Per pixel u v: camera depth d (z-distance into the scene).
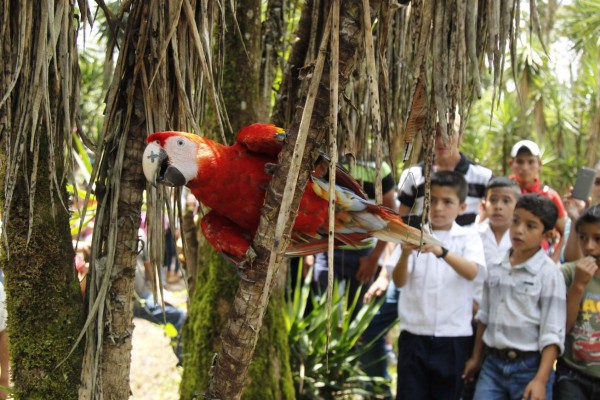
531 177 4.05
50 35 1.65
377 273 4.55
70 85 1.77
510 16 1.64
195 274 3.51
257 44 2.97
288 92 2.65
